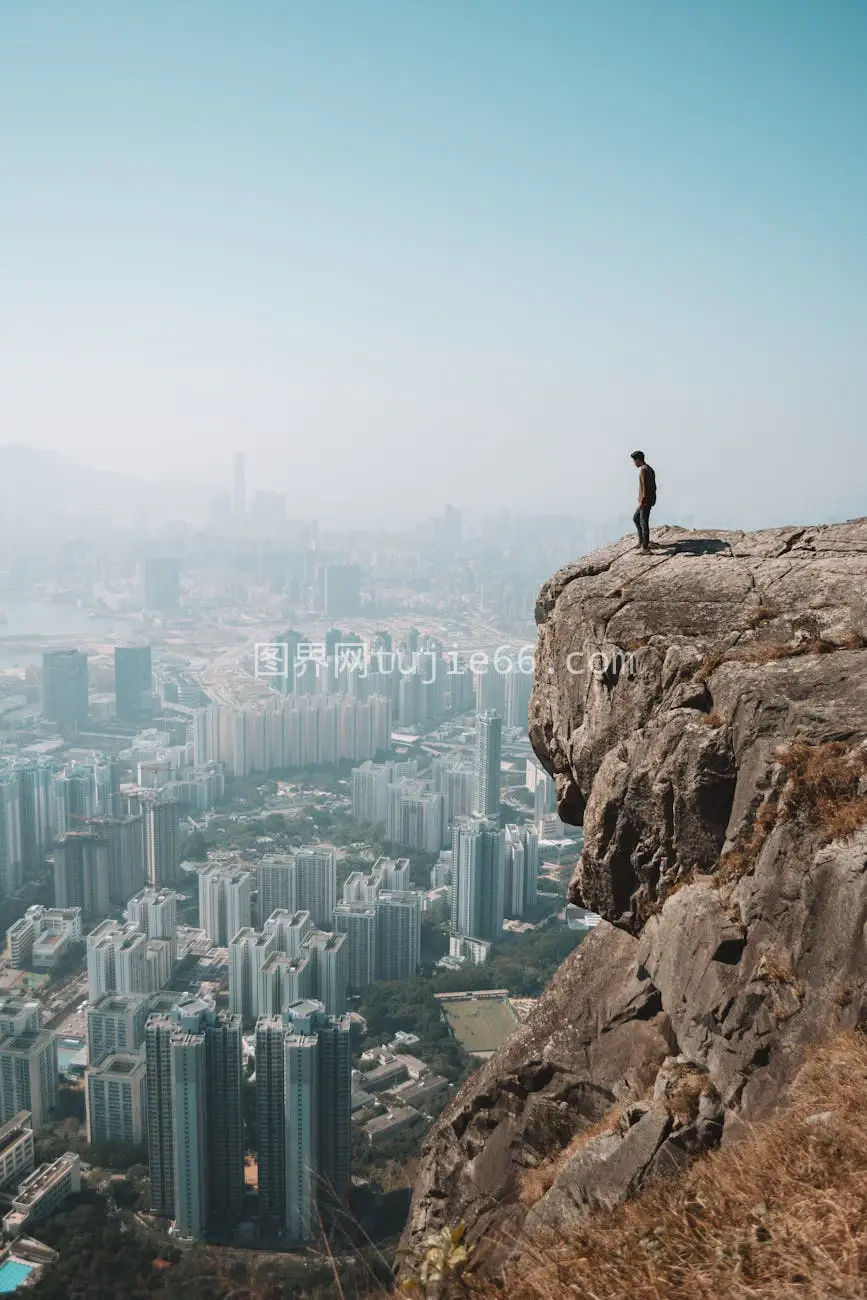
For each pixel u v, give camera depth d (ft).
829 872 26.68
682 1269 18.58
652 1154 28.14
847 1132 20.35
